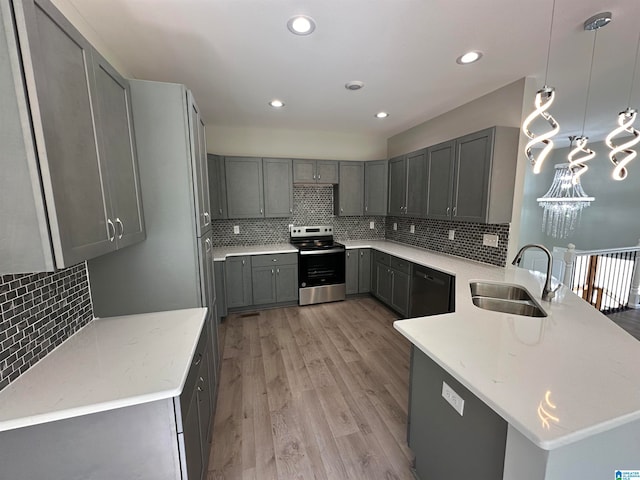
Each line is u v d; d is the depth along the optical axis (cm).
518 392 88
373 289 414
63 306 130
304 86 258
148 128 163
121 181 139
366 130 416
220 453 164
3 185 81
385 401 205
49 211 85
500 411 81
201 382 140
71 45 99
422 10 155
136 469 99
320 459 159
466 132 303
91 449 94
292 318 353
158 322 150
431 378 129
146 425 97
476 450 103
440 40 185
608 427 75
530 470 82
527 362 105
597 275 414
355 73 232
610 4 150
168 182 169
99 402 91
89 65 111
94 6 150
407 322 142
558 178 590
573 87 264
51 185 85
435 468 129
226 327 329
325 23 167
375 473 151
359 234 468
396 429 180
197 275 179
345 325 333
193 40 184
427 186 327
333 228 454
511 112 253
